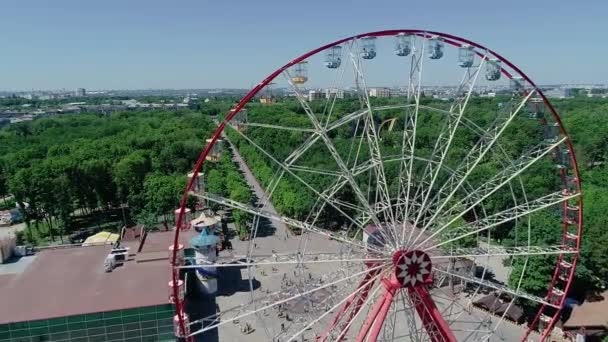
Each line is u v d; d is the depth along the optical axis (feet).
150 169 575.79
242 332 269.03
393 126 634.43
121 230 434.30
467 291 303.68
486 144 218.18
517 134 581.53
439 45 189.37
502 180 247.29
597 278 277.64
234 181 511.81
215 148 298.97
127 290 253.03
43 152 632.38
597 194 398.42
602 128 626.23
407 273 180.04
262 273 351.67
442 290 297.74
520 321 271.90
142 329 238.27
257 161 639.35
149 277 270.46
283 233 439.22
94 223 480.23
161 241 334.85
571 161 209.97
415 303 186.70
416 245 188.14
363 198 189.37
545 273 266.98
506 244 331.16
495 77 189.57
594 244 281.13
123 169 483.92
